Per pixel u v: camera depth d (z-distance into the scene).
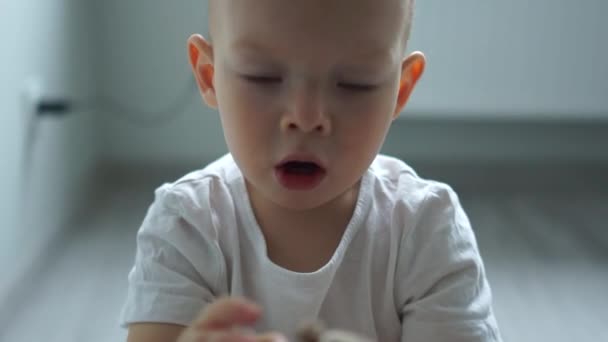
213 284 0.59
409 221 0.59
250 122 0.51
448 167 2.11
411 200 0.60
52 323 1.25
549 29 1.85
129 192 1.95
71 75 1.70
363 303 0.58
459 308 0.57
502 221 1.81
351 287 0.59
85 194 1.84
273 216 0.59
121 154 2.05
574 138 2.12
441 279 0.58
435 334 0.57
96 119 1.97
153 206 0.62
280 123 0.50
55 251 1.54
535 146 2.12
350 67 0.48
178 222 0.59
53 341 1.19
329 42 0.47
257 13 0.48
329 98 0.49
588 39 1.86
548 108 1.90
